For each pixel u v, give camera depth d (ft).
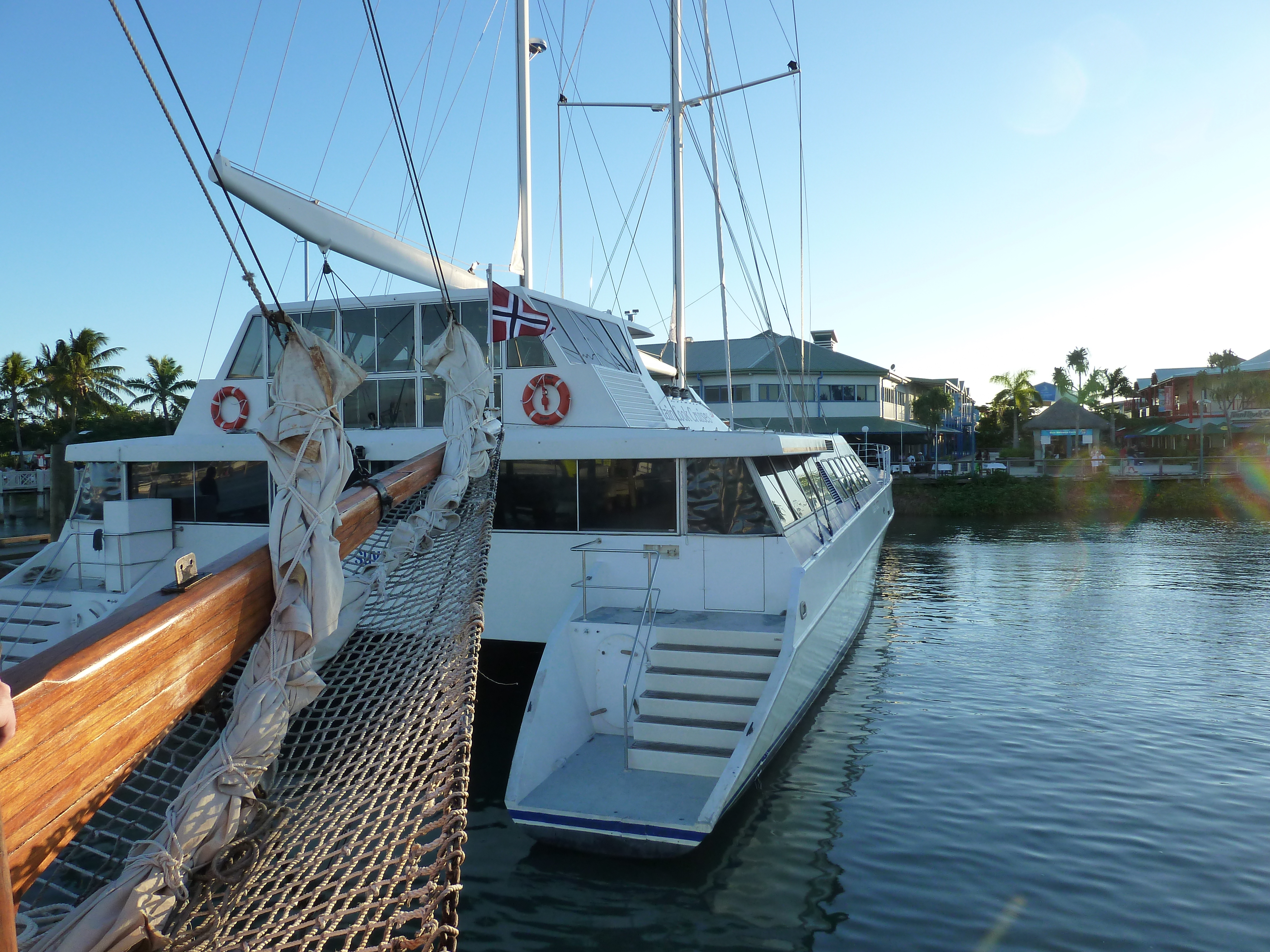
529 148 39.37
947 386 200.44
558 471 27.27
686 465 26.43
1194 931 17.25
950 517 117.60
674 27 49.16
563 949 16.83
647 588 26.32
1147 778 24.90
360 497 10.52
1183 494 117.50
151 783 9.23
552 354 30.09
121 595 28.60
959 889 18.84
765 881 19.12
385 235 28.91
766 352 148.66
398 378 31.40
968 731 28.96
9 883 3.60
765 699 21.08
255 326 33.19
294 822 7.54
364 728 8.71
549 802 19.81
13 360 171.32
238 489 29.86
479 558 11.79
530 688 28.43
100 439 136.26
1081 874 19.45
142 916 5.82
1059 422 190.60
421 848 6.66
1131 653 40.40
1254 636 43.88
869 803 23.07
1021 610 51.80
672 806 19.65
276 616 7.30
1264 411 181.16
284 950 5.91
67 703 5.02
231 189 23.30
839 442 52.47
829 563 28.94
